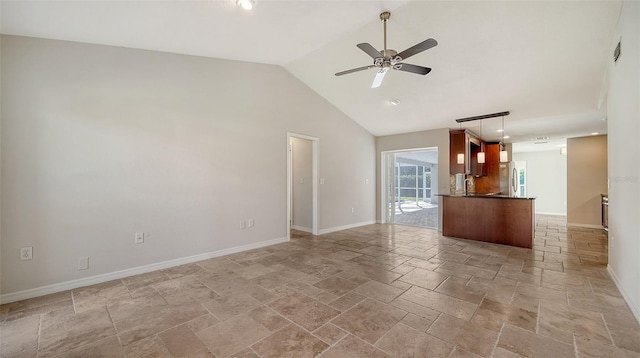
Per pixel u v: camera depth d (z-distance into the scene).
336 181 5.94
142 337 1.96
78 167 2.88
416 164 12.62
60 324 2.14
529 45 3.21
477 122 5.62
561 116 5.07
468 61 3.64
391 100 5.08
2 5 2.12
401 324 2.10
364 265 3.54
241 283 2.95
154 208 3.37
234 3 2.42
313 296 2.61
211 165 3.87
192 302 2.50
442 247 4.46
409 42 3.41
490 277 3.08
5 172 2.53
